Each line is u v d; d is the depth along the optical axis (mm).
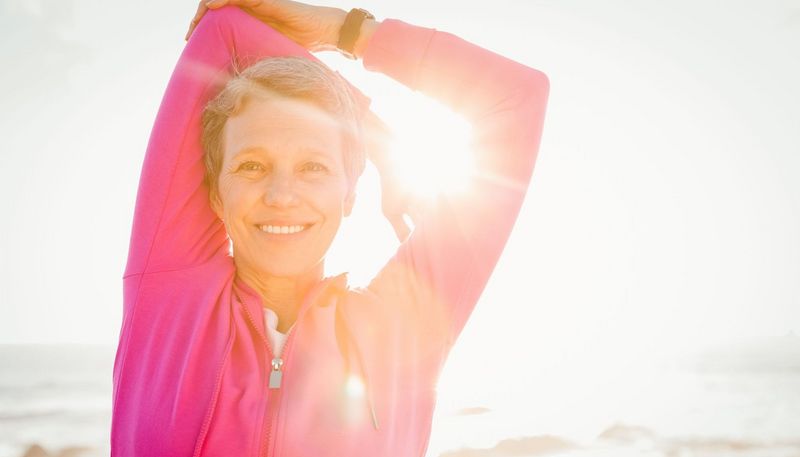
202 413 1611
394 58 2139
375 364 1740
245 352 1702
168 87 2025
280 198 1666
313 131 1742
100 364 47062
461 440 24000
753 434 25797
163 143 1948
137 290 1832
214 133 1870
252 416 1621
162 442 1604
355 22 2184
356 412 1664
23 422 27000
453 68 2084
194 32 2111
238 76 1853
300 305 1836
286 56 1964
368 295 1854
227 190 1741
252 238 1728
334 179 1763
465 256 1881
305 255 1735
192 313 1776
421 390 1808
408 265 1891
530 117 1990
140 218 1913
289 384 1674
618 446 24000
